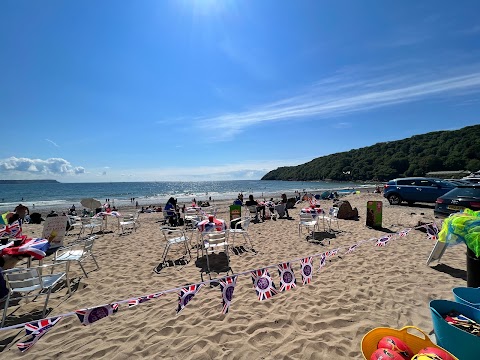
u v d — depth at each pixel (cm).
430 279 431
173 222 1135
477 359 188
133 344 291
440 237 379
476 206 712
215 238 549
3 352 288
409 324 306
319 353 262
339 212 1104
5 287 387
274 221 1149
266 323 319
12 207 2638
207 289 430
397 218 1006
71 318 353
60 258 486
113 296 421
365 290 398
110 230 1045
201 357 265
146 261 600
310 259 306
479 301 261
